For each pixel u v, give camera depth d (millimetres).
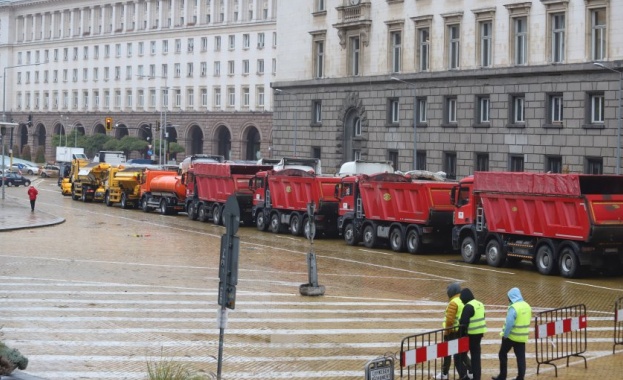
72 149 118125
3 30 167375
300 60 82625
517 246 38406
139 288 31609
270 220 55219
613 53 57250
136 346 22594
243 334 24359
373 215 46500
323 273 36812
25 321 25266
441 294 31750
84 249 43219
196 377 17578
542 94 61500
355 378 19953
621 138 56500
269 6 122250
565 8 60125
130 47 142375
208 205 61188
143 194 71125
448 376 20141
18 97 166000
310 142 81500
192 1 133125
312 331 24875
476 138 66312
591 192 35875
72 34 153750
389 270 38156
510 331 19344
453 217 42812
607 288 33844
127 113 141875
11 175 108250
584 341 23516
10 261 37938
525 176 37406
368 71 75562
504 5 64125
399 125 72688
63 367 20281
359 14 76000
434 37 69812
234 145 126625
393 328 25438
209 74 130250
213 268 37469
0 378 18547
